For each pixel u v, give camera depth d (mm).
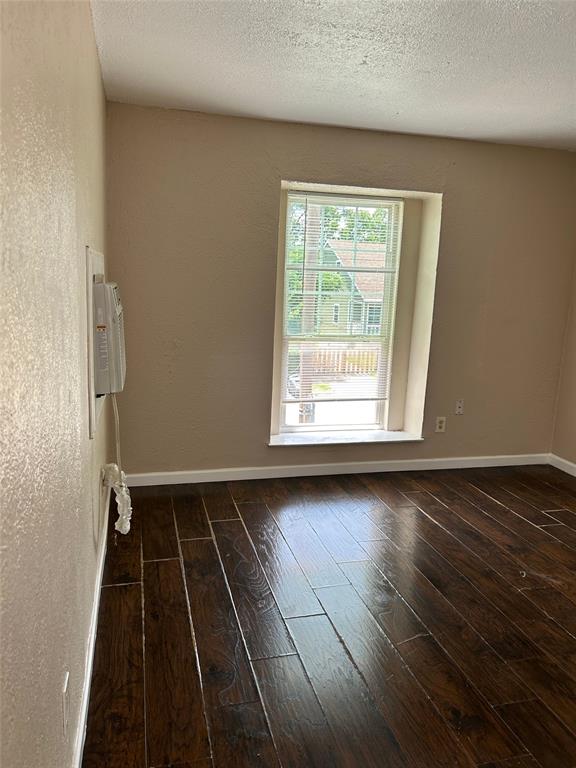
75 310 1483
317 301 3893
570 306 4043
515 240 3859
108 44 2334
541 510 3385
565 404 4094
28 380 861
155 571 2527
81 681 1608
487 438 4102
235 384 3553
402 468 3975
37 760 943
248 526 3014
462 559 2748
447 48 2258
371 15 2000
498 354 3990
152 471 3523
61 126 1246
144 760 1544
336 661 1977
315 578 2520
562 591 2490
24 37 846
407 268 3982
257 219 3408
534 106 2941
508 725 1722
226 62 2494
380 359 4090
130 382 3395
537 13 1943
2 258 706
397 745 1631
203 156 3273
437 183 3650
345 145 3459
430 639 2123
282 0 1918
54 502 1104
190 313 3408
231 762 1549
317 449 3789
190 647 2018
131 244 3258
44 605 998
